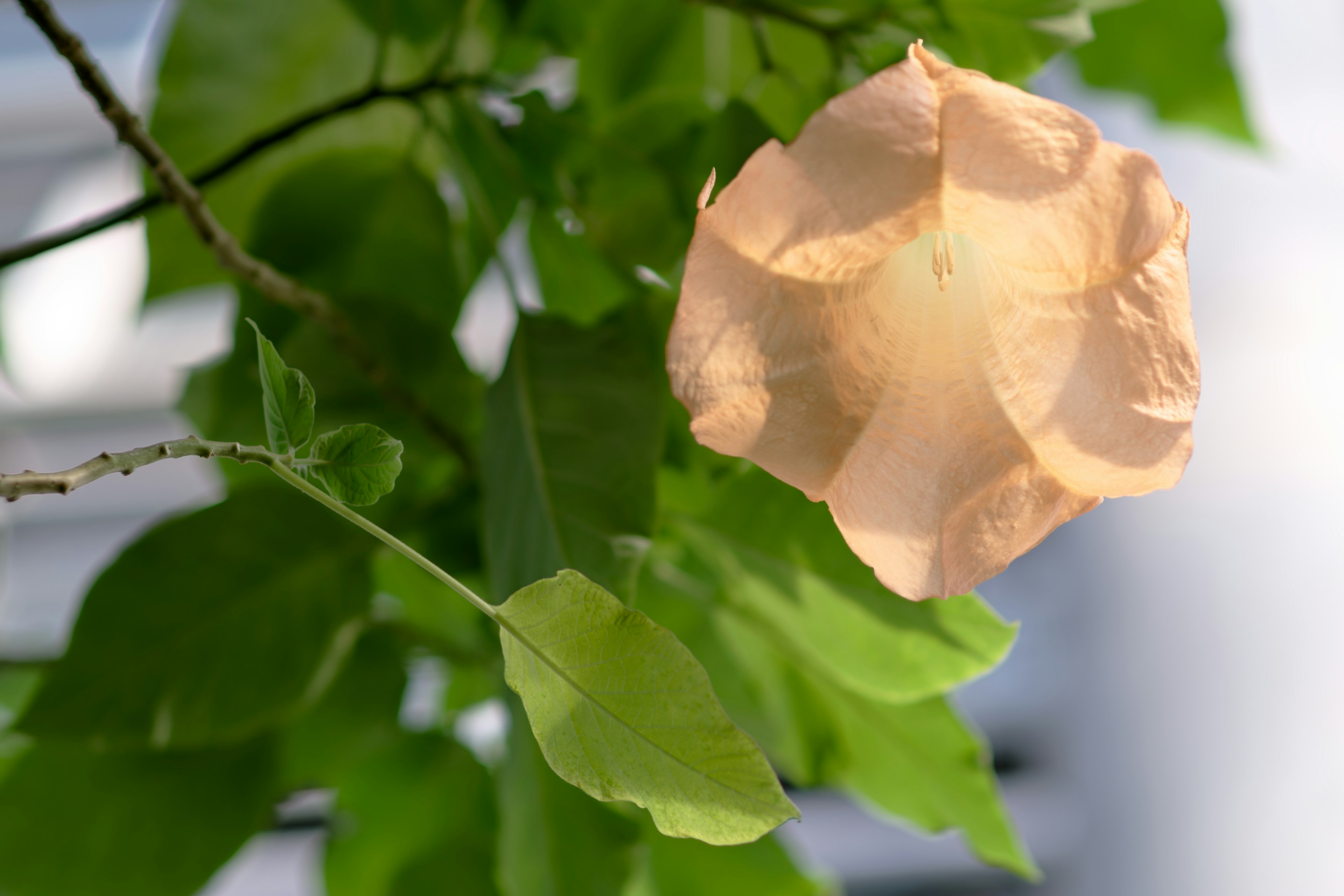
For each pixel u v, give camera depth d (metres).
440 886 1.50
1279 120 3.51
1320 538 3.32
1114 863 3.32
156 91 1.39
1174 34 1.63
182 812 1.36
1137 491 1.06
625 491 1.18
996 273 1.08
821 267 1.04
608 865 1.27
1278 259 3.48
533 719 1.03
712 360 1.04
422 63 1.49
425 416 1.32
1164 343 1.04
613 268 1.34
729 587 1.35
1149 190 1.02
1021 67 1.25
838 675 1.30
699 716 1.03
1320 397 3.39
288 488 1.32
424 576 1.46
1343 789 3.16
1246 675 3.29
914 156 1.01
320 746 1.48
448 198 1.67
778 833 1.64
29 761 1.32
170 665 1.28
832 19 1.30
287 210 1.47
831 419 1.06
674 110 1.41
